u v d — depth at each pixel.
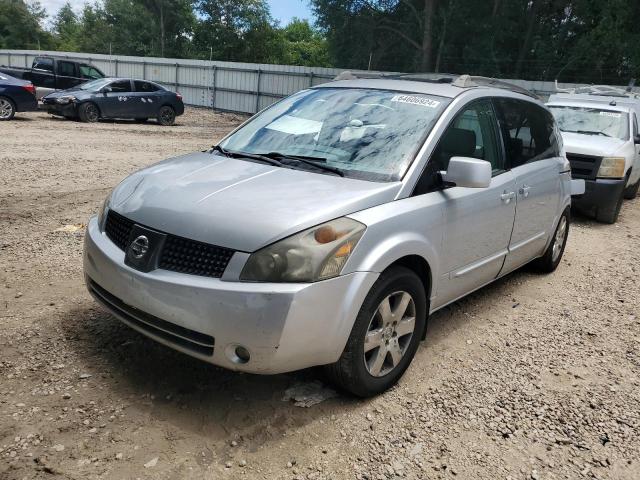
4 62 41.06
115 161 11.28
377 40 36.12
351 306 3.04
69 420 2.99
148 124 20.20
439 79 4.60
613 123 9.95
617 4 29.12
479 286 4.56
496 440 3.17
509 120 4.73
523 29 33.88
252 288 2.82
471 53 32.00
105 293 3.41
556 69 31.42
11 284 4.68
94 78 22.58
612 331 4.79
